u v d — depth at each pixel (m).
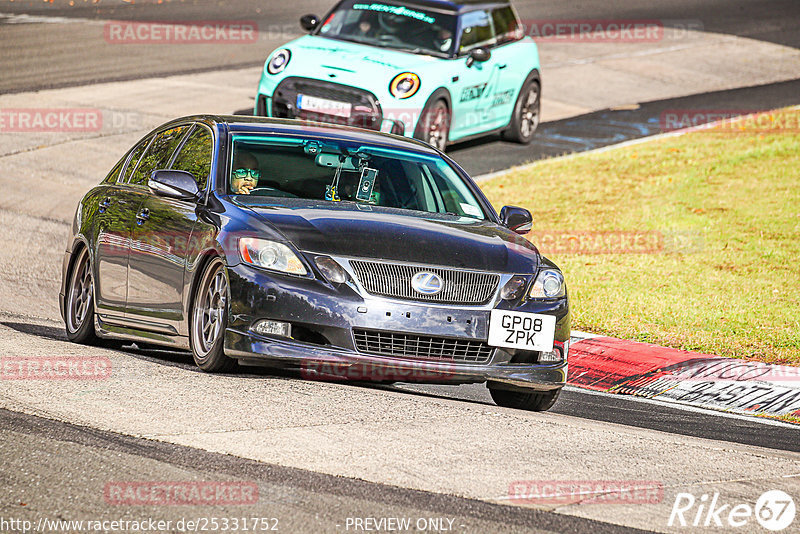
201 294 27.25
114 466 19.61
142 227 29.89
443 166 31.83
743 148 68.12
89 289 32.91
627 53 101.50
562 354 27.58
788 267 46.53
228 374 26.95
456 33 62.91
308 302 25.34
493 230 29.31
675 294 42.78
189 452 20.52
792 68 98.31
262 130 30.77
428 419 24.12
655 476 21.48
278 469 19.86
